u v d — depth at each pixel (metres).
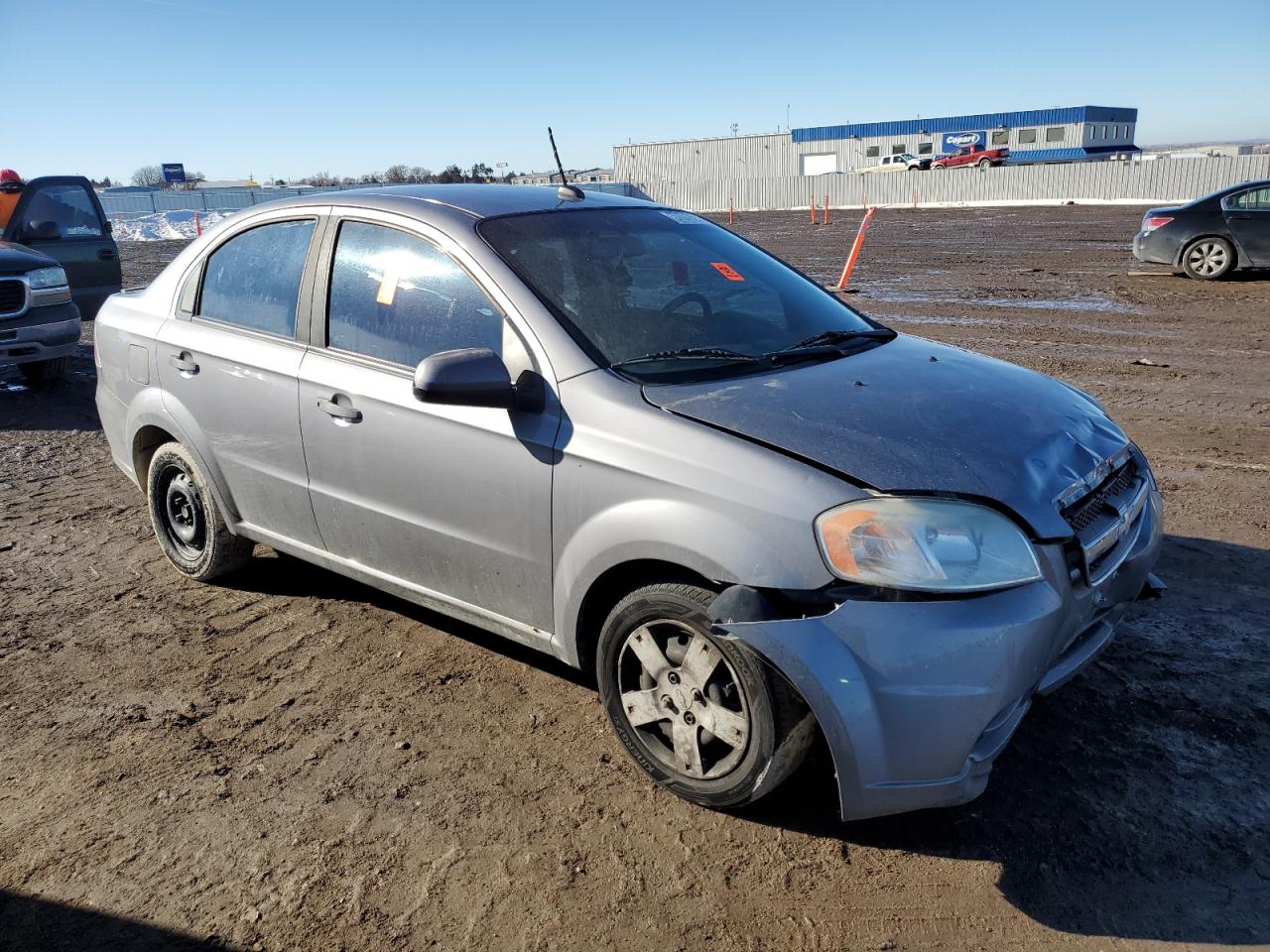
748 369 3.04
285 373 3.62
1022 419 2.87
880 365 3.19
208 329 4.00
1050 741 3.05
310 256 3.68
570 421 2.86
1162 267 15.27
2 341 8.07
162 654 3.81
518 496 2.97
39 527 5.32
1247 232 13.33
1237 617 3.78
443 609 3.43
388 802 2.88
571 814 2.80
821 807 2.81
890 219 34.03
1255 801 2.75
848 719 2.36
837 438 2.60
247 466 3.89
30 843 2.74
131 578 4.57
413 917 2.43
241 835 2.75
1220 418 6.80
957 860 2.58
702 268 3.60
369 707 3.39
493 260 3.16
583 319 3.05
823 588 2.41
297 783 2.98
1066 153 64.75
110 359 4.52
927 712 2.34
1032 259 17.86
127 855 2.68
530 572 3.03
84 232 10.33
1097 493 2.85
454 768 3.03
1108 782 2.85
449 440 3.12
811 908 2.43
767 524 2.47
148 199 47.28
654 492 2.66
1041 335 10.23
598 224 3.58
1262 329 10.07
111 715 3.38
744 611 2.43
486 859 2.63
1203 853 2.57
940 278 15.51
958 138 67.81
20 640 3.95
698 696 2.69
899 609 2.36
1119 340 9.81
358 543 3.57
